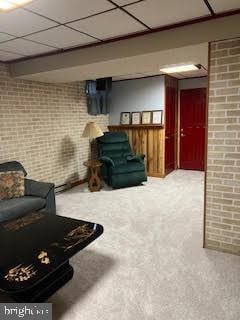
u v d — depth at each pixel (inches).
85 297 76.6
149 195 171.6
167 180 209.3
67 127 191.0
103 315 69.8
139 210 144.6
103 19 87.1
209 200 99.3
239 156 91.0
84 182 211.5
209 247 102.2
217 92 91.3
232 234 96.9
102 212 143.1
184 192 176.2
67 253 70.9
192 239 110.0
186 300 74.4
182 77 230.1
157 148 216.2
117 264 92.9
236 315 68.7
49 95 173.6
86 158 213.3
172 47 97.1
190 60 115.6
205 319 67.7
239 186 92.8
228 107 90.1
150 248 103.3
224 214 97.3
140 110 221.3
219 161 95.0
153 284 81.7
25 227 87.7
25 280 60.1
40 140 169.0
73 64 123.4
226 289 78.5
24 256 69.7
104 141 207.5
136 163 194.4
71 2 73.6
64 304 74.0
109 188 191.6
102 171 199.5
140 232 117.3
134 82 220.4
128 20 88.6
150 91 213.9
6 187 120.0
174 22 91.6
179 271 88.0
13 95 149.6
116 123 235.6
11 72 146.6
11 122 149.2
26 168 160.1
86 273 87.9
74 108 196.7
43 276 61.7
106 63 118.0
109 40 109.6
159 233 116.0
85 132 187.9
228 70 88.2
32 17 83.7
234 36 85.4
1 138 144.0
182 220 129.7
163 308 71.7
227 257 95.9
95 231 83.9
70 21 88.0
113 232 117.7
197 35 91.5
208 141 95.9
